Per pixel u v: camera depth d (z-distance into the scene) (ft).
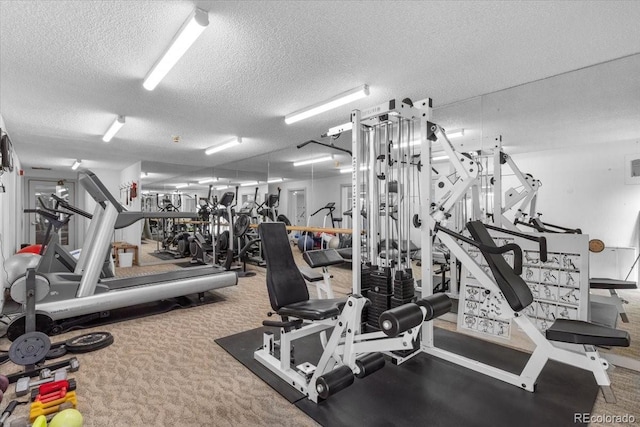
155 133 16.88
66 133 16.66
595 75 9.45
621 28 7.43
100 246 10.59
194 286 12.76
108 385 6.97
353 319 6.26
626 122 9.12
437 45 8.25
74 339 9.04
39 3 6.51
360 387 6.94
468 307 10.19
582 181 9.83
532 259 9.29
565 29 7.50
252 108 13.00
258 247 22.58
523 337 9.54
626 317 8.92
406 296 8.28
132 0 6.47
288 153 21.44
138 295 11.32
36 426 4.94
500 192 11.46
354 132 8.54
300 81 10.42
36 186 27.73
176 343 9.23
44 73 9.75
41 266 11.07
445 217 8.24
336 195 19.17
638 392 6.74
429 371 7.64
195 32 7.14
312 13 6.93
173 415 5.97
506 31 7.61
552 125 10.46
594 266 9.30
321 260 9.16
